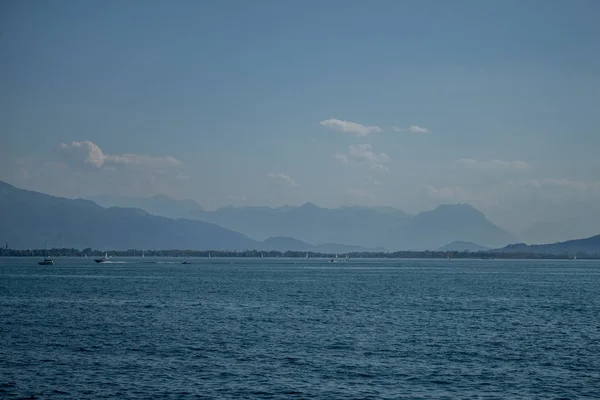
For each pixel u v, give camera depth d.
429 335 72.12
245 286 163.00
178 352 61.38
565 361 57.72
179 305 106.44
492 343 66.88
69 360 57.59
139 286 161.25
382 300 117.62
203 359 58.12
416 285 170.25
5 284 167.62
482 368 54.91
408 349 63.28
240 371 53.47
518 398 45.97
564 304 110.19
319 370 53.94
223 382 49.88
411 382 50.22
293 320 85.38
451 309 100.56
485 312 96.12
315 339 69.06
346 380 50.69
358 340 68.44
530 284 177.62
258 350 62.44
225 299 119.31
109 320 84.94
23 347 63.94
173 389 47.81
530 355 60.47
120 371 53.38
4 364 55.88
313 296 127.38
